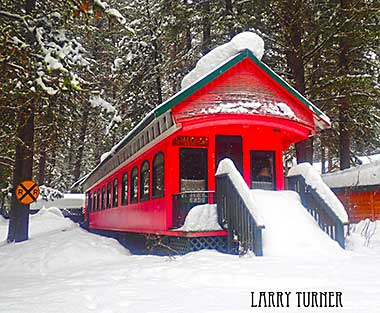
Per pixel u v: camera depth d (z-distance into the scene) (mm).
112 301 5207
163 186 11766
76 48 12047
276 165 12188
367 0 15242
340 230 9516
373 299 4789
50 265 11648
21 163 16125
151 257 10656
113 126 13469
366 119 17531
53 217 27422
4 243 16047
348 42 15805
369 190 14898
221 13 18078
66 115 15352
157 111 10289
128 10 29516
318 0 16203
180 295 5328
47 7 14289
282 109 11180
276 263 7551
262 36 16672
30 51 10422
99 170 21906
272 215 9930
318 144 29766
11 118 13977
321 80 16312
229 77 10961
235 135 11953
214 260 8094
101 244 14117
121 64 25891
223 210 9867
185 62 20641
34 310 5016
